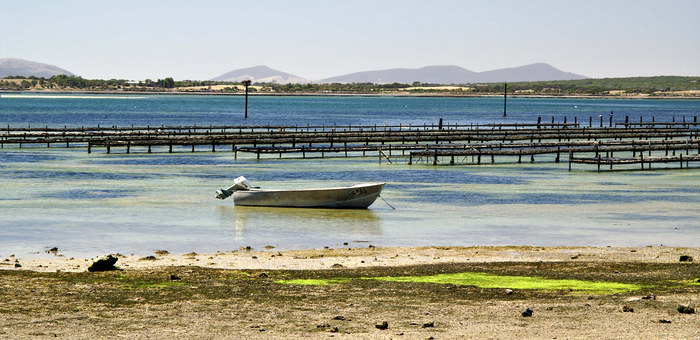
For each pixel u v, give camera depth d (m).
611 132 98.81
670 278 20.88
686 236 29.80
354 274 21.45
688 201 40.22
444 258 24.33
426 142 87.75
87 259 24.02
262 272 21.58
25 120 130.75
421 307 17.53
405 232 30.28
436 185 46.91
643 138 95.38
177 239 28.44
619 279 20.77
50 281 19.97
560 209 36.94
